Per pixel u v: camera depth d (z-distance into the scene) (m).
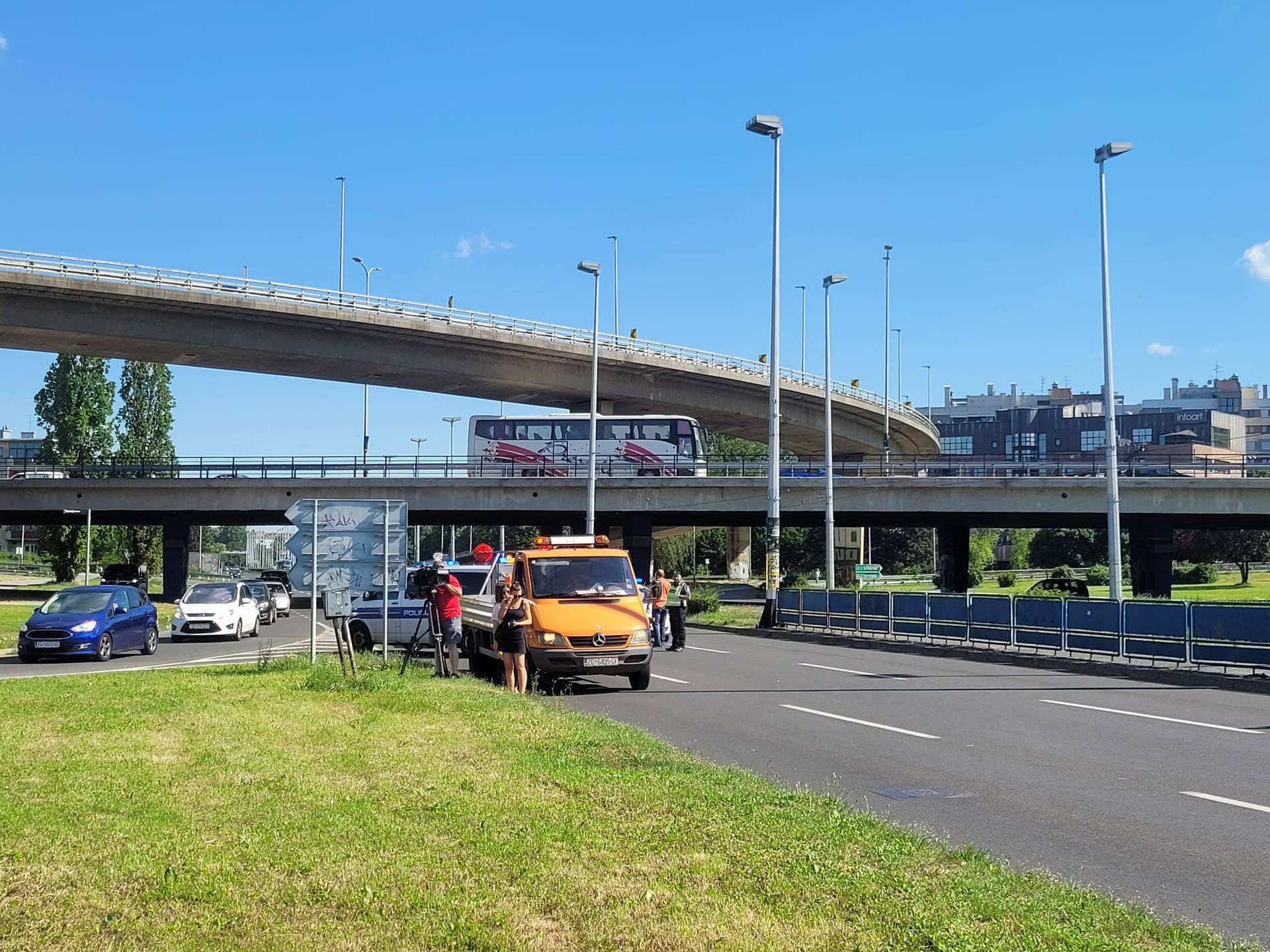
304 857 6.62
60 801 8.18
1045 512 53.41
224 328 54.38
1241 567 88.81
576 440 58.06
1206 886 7.02
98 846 6.86
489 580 21.39
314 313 54.91
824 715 15.53
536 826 7.41
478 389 66.31
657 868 6.42
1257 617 20.12
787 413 73.50
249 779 9.08
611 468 55.75
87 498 56.69
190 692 15.66
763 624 38.38
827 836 7.20
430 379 62.69
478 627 20.22
